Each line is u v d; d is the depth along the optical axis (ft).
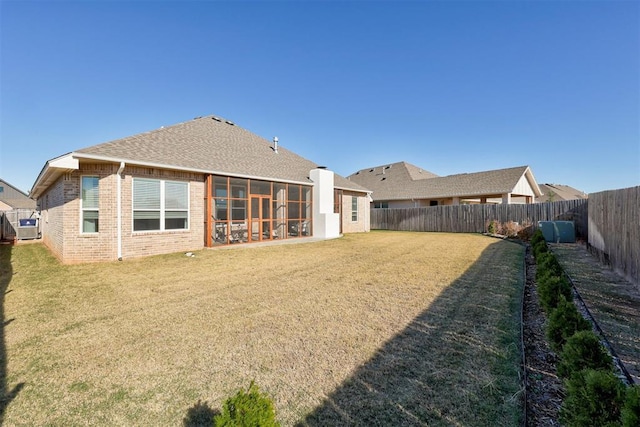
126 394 9.00
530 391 8.79
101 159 28.73
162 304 17.24
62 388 9.31
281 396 8.82
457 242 46.91
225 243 41.91
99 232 30.01
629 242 20.97
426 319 14.66
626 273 21.53
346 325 14.07
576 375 6.93
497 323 14.03
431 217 71.46
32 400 8.72
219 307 16.72
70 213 29.53
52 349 11.85
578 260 29.86
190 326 14.10
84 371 10.27
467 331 13.17
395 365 10.44
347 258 32.30
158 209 33.83
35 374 10.09
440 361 10.65
